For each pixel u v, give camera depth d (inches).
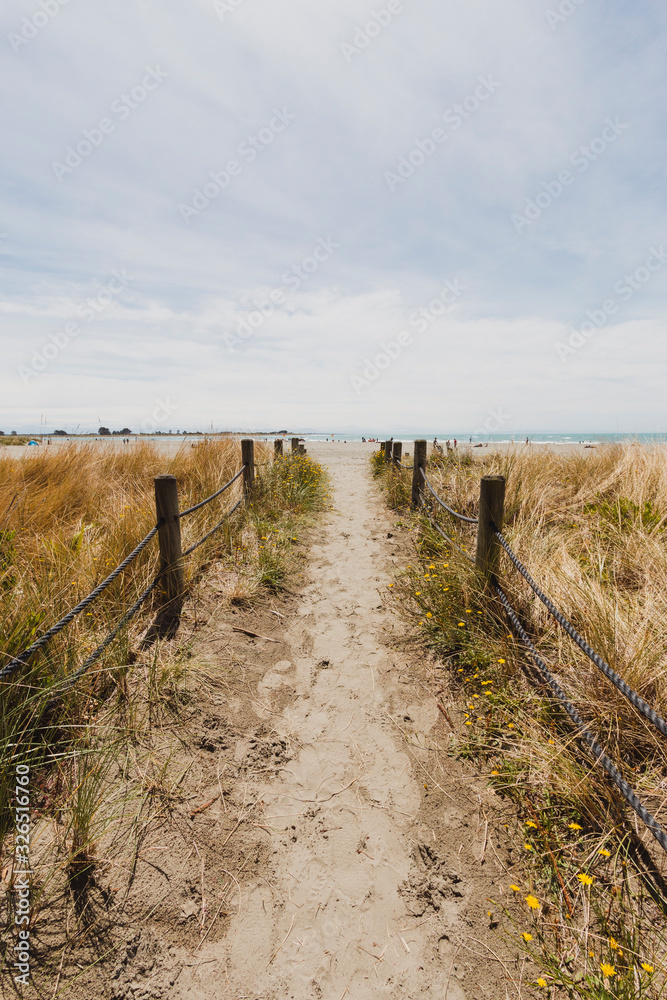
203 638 125.5
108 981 57.0
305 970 59.7
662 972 54.2
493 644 114.2
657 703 84.7
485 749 91.4
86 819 69.9
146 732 91.9
